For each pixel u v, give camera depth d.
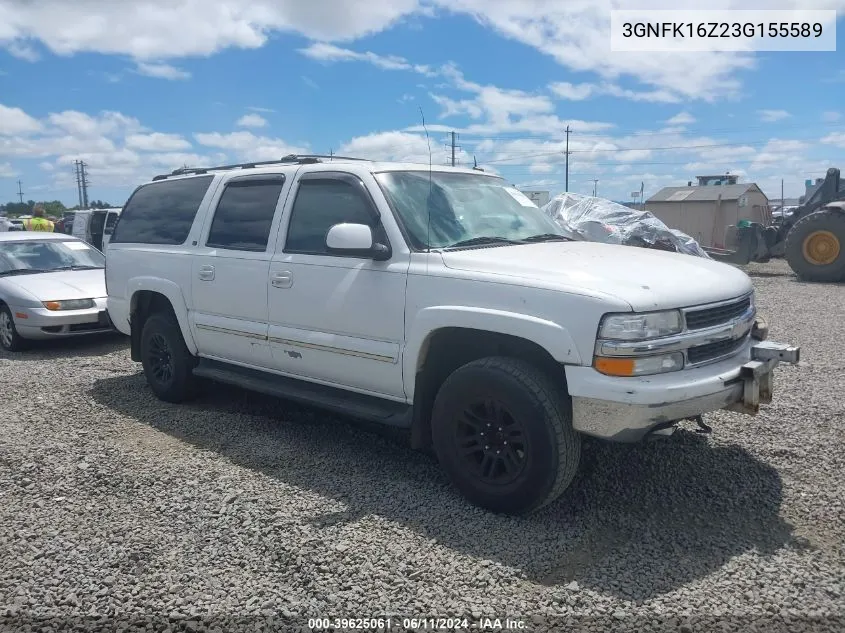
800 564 3.34
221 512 3.92
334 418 5.77
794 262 16.27
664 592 3.12
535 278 3.76
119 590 3.18
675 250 13.10
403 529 3.71
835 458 4.61
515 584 3.20
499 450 3.88
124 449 5.00
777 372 6.85
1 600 3.12
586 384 3.50
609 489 4.21
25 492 4.25
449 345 4.34
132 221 6.69
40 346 9.48
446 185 4.93
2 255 9.87
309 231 4.92
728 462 4.57
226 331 5.46
